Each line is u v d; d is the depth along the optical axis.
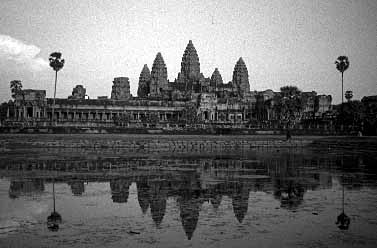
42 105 194.00
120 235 26.69
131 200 37.84
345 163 70.69
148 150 100.25
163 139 114.31
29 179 49.66
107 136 124.44
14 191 41.97
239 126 177.12
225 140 112.88
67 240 25.59
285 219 31.02
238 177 52.94
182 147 105.12
